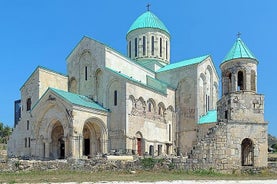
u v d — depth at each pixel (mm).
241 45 43750
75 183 28250
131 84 59125
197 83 70062
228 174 37250
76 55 67750
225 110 41875
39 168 38719
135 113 59562
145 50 78312
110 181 29500
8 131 139375
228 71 43406
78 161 39125
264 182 30219
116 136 57781
